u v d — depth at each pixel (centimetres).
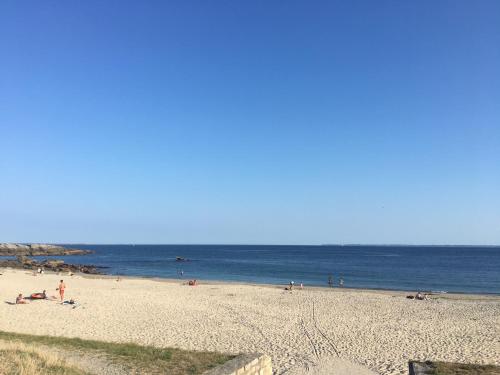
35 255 14188
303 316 2659
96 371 1198
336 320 2542
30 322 2262
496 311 2969
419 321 2553
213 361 1349
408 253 17662
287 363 1623
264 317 2592
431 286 5434
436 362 1412
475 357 1728
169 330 2159
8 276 4981
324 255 15150
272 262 10638
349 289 4678
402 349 1858
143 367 1264
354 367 1577
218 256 14150
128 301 3094
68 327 2170
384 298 3638
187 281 5381
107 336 1989
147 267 8712
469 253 17838
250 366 1166
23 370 963
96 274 6775
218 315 2622
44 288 3850
